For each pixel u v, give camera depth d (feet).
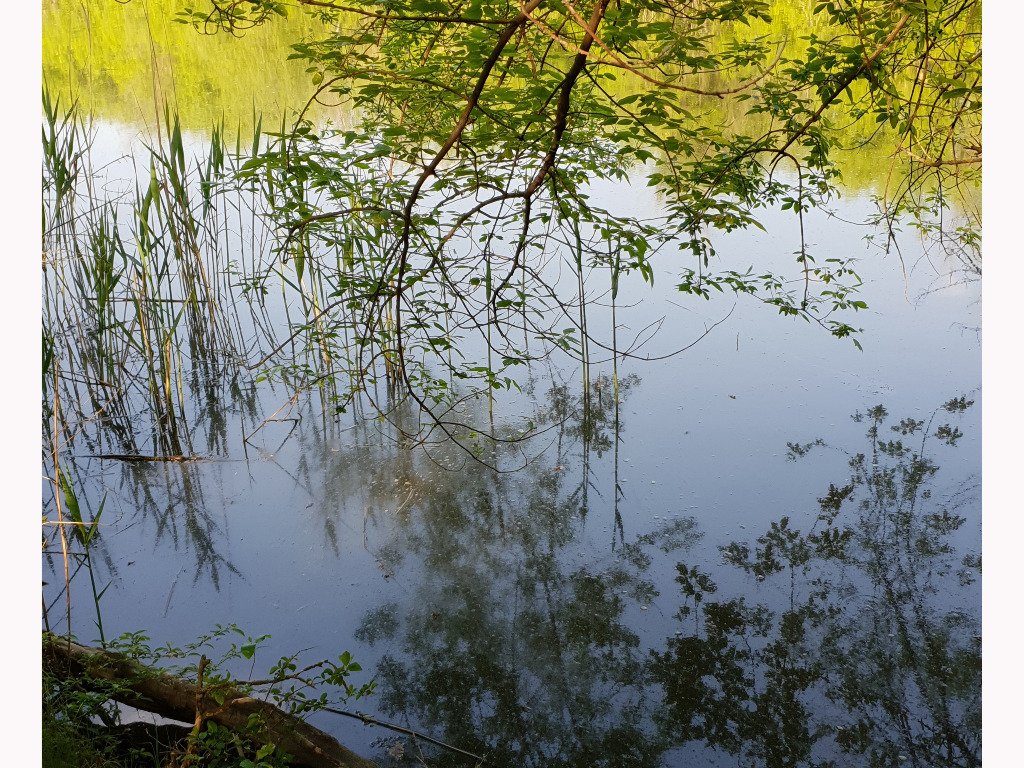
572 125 9.62
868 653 11.10
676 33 8.54
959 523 13.92
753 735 9.85
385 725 10.09
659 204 28.37
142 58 45.78
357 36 8.73
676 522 14.43
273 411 19.07
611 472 16.10
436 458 16.90
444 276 9.11
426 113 9.91
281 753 8.48
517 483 15.89
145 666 9.56
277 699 9.00
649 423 17.89
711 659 11.14
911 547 13.35
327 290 20.29
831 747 9.63
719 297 23.76
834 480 15.39
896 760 9.39
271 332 22.50
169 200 19.74
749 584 12.67
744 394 18.88
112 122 40.22
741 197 12.08
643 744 9.77
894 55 10.23
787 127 11.59
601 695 10.57
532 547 13.89
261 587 12.94
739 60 11.54
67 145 19.06
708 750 9.68
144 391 19.86
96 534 14.43
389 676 10.95
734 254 26.55
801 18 21.21
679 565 13.25
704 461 16.29
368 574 13.25
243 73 45.55
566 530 14.35
